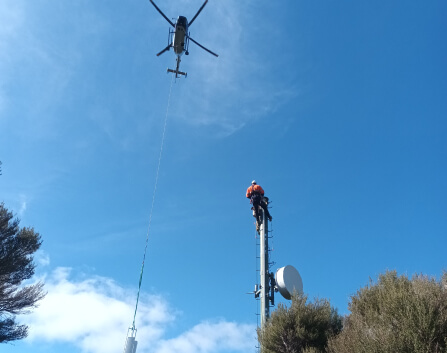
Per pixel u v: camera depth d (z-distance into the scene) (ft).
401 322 25.95
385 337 25.34
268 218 60.29
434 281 29.25
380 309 29.37
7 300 63.41
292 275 52.08
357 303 34.30
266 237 58.49
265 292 53.47
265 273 55.06
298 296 40.14
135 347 34.01
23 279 65.57
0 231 62.95
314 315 37.91
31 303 66.44
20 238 64.64
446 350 23.31
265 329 38.86
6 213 65.98
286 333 36.76
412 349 24.13
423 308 25.52
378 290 32.78
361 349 26.27
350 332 29.76
